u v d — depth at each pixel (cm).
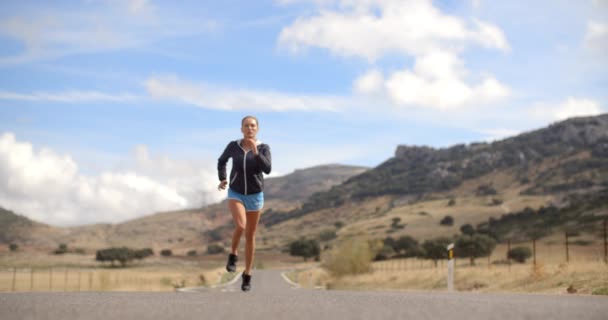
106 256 13512
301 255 15575
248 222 755
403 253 13138
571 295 776
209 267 13050
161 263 14912
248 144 725
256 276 8150
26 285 5175
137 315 436
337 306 524
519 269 3012
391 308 507
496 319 413
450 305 536
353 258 5766
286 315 443
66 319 405
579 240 11419
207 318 419
